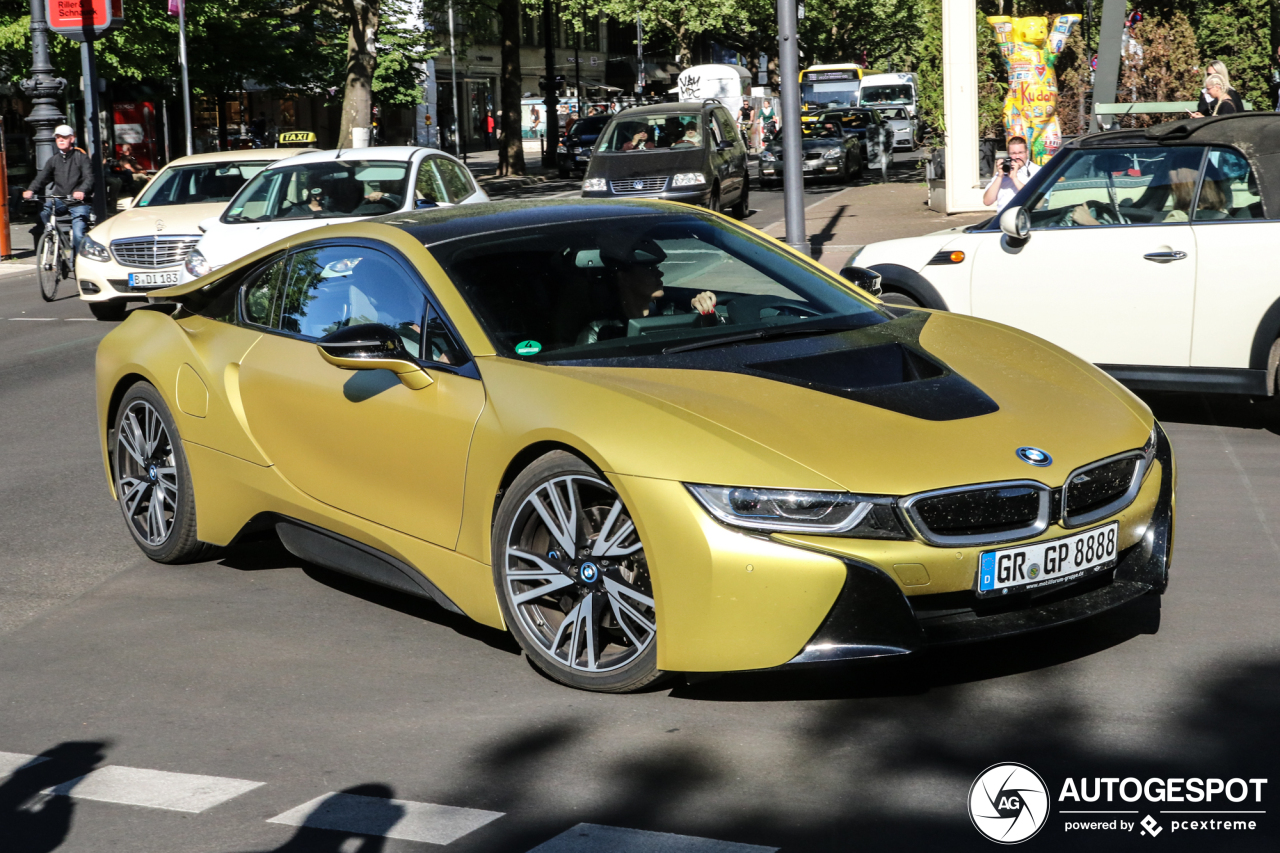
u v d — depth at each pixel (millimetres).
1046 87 20359
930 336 4754
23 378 11266
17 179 32938
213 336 5582
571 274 4797
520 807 3381
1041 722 3754
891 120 48625
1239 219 7152
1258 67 23250
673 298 4844
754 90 54938
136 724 4066
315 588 5414
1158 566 4188
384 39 49031
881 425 3928
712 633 3725
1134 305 7387
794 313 4914
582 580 4090
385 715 4039
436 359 4602
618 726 3865
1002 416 4059
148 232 14305
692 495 3744
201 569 5758
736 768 3549
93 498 7098
